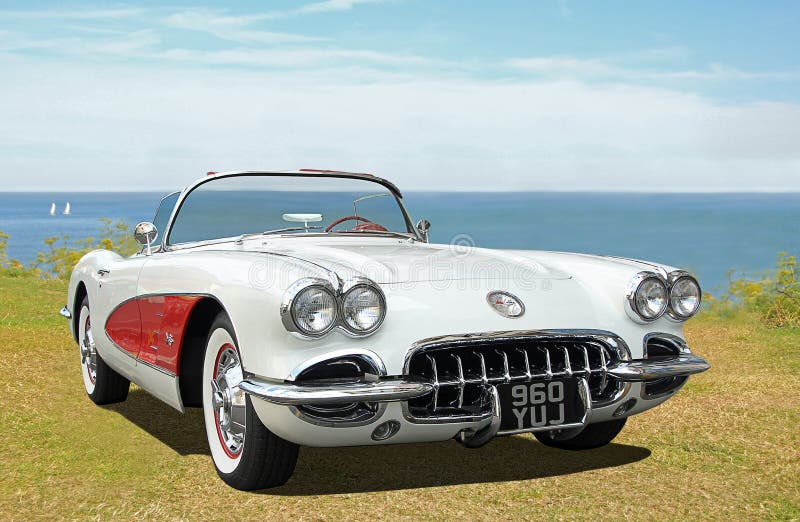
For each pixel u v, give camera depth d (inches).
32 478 129.5
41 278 484.7
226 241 170.1
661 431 163.3
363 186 190.4
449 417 118.6
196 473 133.9
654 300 135.7
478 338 119.3
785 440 155.3
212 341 133.2
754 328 322.7
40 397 190.7
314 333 110.7
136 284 159.9
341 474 134.3
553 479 132.0
